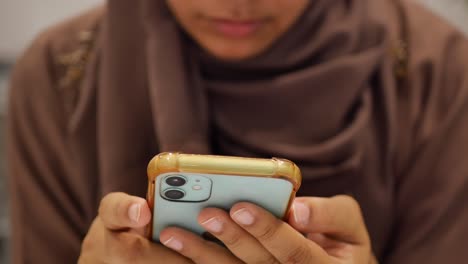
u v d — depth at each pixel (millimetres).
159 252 496
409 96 682
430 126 666
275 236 451
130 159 670
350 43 665
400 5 736
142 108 681
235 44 625
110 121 674
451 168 648
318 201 501
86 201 716
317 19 669
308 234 538
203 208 456
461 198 642
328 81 644
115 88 678
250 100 660
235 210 441
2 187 1199
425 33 708
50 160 733
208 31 623
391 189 665
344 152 642
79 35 768
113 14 687
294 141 650
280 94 650
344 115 655
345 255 517
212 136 676
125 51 685
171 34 667
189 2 612
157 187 437
